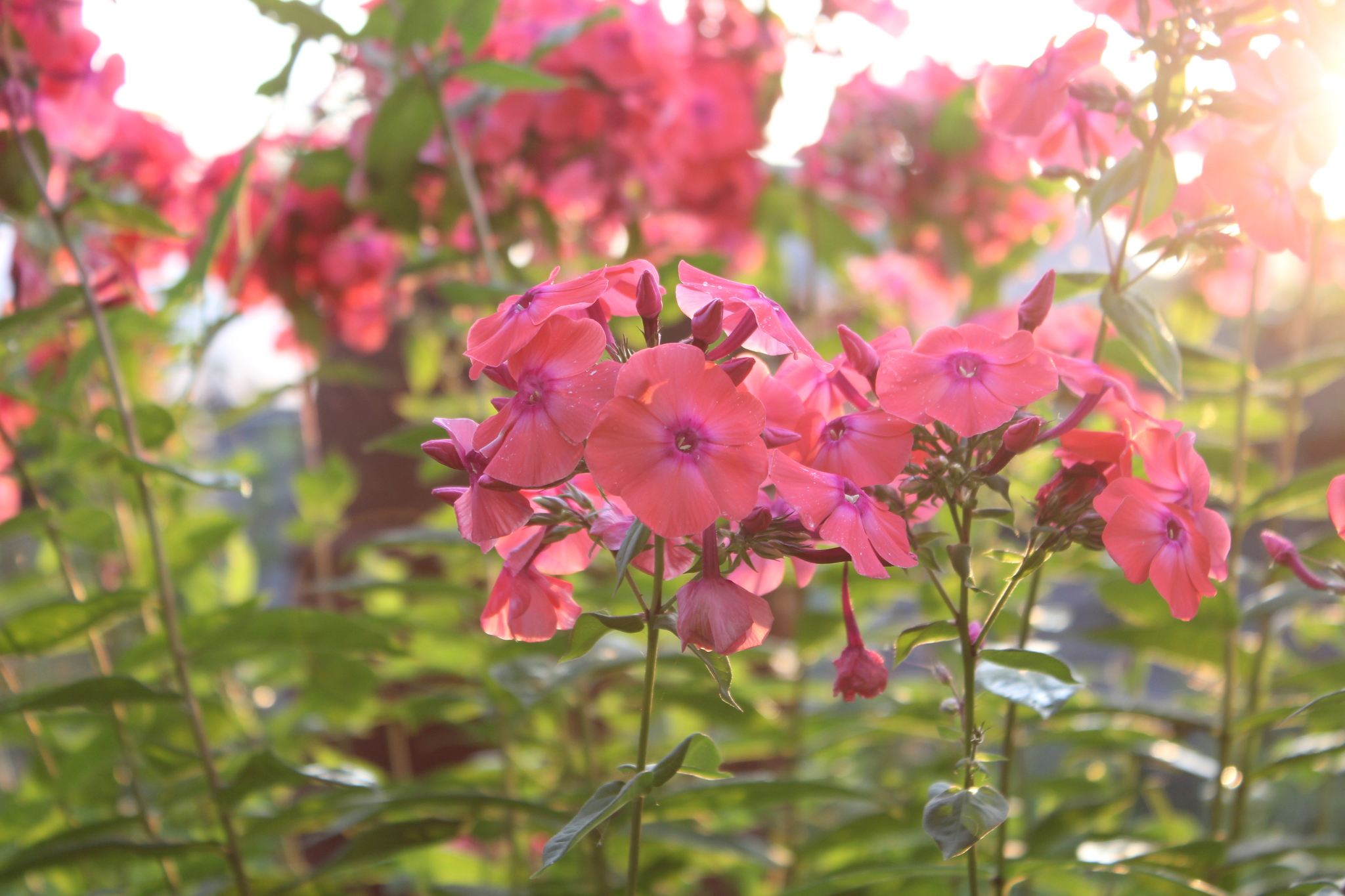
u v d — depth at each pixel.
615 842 0.87
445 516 0.98
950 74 1.26
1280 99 0.56
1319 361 0.72
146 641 0.69
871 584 0.84
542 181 1.00
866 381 0.55
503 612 0.55
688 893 1.03
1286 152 0.56
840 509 0.52
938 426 0.54
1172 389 0.58
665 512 0.51
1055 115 0.60
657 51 0.95
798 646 0.90
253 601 0.70
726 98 1.07
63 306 0.68
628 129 0.99
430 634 0.88
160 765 0.78
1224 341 1.98
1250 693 0.80
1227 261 0.93
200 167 1.07
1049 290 0.54
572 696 0.88
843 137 1.22
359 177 0.91
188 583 1.08
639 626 0.53
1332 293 1.32
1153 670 1.72
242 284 1.06
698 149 1.08
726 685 0.52
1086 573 0.83
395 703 0.94
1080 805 0.81
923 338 0.53
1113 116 0.61
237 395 1.66
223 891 0.71
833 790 0.67
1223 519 0.54
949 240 1.30
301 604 1.19
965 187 1.25
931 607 0.91
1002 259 1.33
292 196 1.02
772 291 1.33
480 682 0.93
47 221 0.71
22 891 0.91
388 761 1.16
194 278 0.73
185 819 0.91
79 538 0.84
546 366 0.52
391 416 1.17
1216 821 0.73
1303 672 0.76
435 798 0.65
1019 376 0.53
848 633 0.55
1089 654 1.70
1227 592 0.68
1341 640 1.14
